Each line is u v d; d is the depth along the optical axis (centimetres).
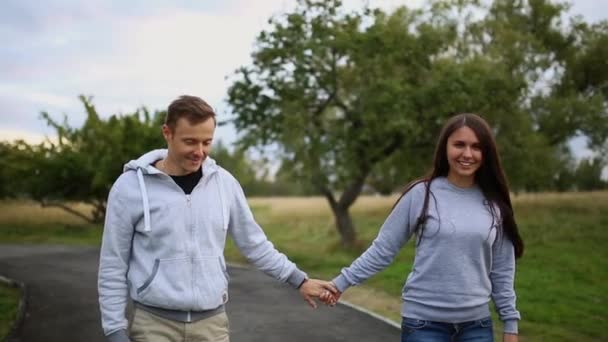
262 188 7462
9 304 923
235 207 310
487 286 320
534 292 1109
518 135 1980
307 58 1642
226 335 301
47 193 2544
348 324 778
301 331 738
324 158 1647
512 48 2339
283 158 1702
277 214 3023
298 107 1644
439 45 1761
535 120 2619
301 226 2583
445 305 312
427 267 316
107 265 283
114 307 281
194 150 281
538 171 2114
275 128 1655
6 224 2744
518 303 1001
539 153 2086
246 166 3188
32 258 1534
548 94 2722
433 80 1653
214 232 290
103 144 2500
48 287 1062
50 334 712
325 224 2552
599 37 2825
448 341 317
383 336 715
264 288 1066
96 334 711
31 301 927
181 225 282
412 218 326
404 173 1873
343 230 1814
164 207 280
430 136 1736
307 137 1653
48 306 884
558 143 2719
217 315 294
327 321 795
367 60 1611
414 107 1609
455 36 1905
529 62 2452
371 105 1588
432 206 319
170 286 280
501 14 2808
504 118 1952
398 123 1512
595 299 1063
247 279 1181
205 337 289
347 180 1655
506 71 2086
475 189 327
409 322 321
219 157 3153
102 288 282
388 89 1579
